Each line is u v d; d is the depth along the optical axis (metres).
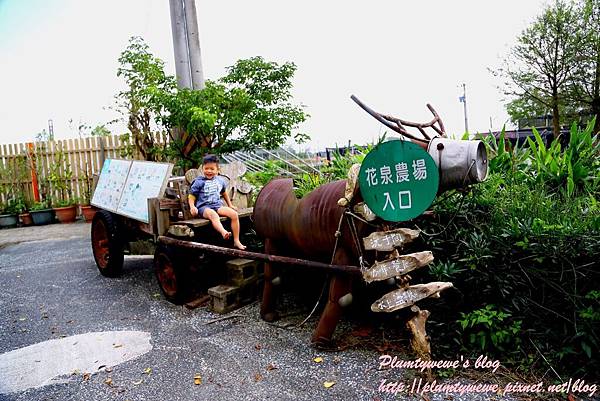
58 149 11.26
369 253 3.13
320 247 3.39
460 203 3.17
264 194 3.88
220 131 7.05
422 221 3.46
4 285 5.61
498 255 3.08
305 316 4.01
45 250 7.71
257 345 3.49
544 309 2.94
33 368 3.36
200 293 4.72
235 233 4.39
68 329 4.07
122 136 9.12
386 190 2.72
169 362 3.32
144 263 6.28
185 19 7.64
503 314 2.92
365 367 3.04
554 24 11.94
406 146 2.64
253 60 7.31
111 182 5.61
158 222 4.49
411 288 2.75
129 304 4.63
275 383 2.94
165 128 7.50
